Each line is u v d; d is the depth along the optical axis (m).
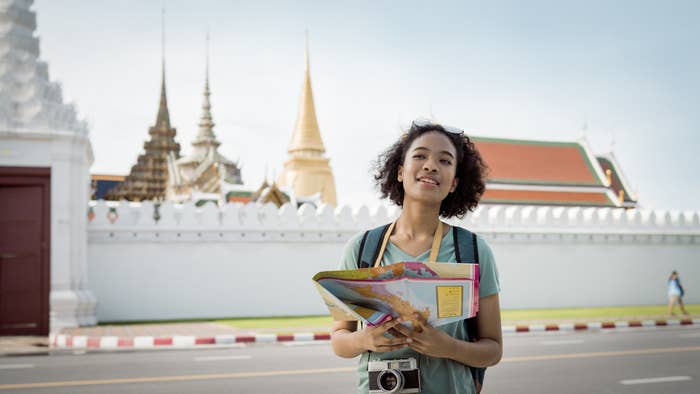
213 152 75.69
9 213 15.91
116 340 13.41
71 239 16.30
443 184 2.75
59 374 9.49
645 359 10.89
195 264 20.36
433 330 2.44
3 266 15.81
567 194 35.22
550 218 24.20
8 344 13.95
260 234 21.03
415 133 2.86
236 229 20.80
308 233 21.52
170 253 20.16
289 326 16.95
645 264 25.39
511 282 23.64
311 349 12.62
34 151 15.98
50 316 15.96
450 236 2.74
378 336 2.45
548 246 24.20
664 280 25.59
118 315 19.48
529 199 34.28
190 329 15.98
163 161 78.19
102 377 9.22
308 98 77.56
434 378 2.61
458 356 2.50
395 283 2.38
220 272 20.55
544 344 13.03
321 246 21.64
